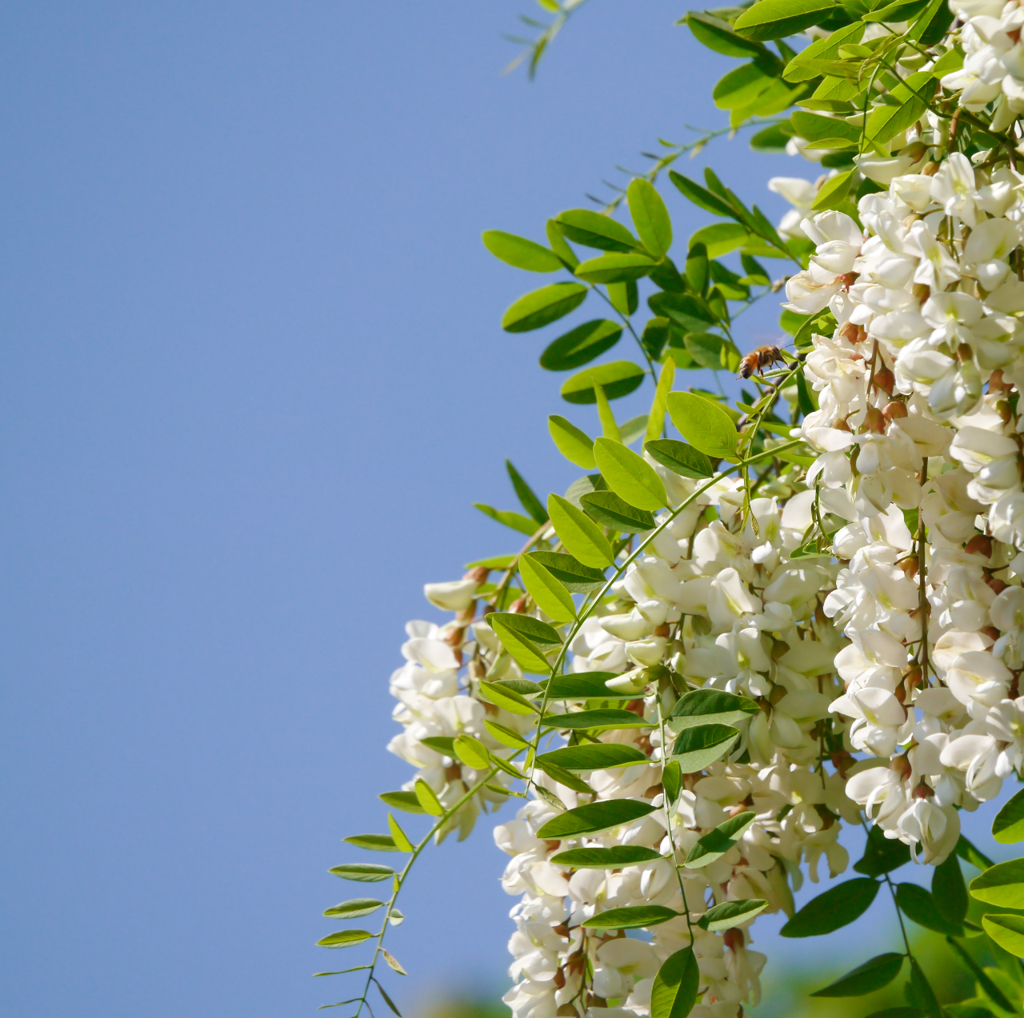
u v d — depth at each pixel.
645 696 1.69
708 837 1.66
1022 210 1.62
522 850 1.70
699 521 1.71
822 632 1.69
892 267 1.62
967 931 1.72
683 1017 1.64
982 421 1.62
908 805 1.64
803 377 1.72
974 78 1.63
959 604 1.62
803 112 1.71
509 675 1.75
